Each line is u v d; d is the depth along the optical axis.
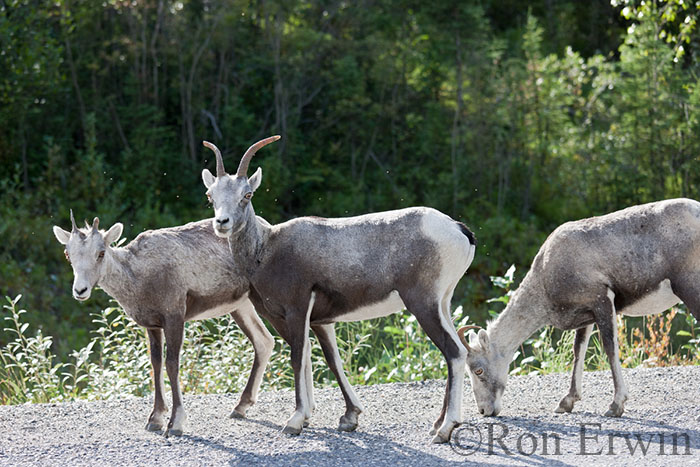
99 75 65.81
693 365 27.45
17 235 52.62
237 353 28.61
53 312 47.62
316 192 65.75
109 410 22.81
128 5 63.94
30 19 55.09
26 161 62.06
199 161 64.94
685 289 20.48
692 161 58.06
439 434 18.70
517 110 64.62
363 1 70.69
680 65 58.88
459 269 19.59
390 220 19.84
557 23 86.19
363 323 32.44
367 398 23.78
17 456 18.64
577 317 21.52
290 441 19.27
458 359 19.16
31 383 30.11
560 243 21.45
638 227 20.95
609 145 62.97
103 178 58.38
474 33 64.69
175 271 20.97
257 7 67.94
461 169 64.44
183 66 66.50
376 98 69.50
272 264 20.23
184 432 20.53
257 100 68.62
